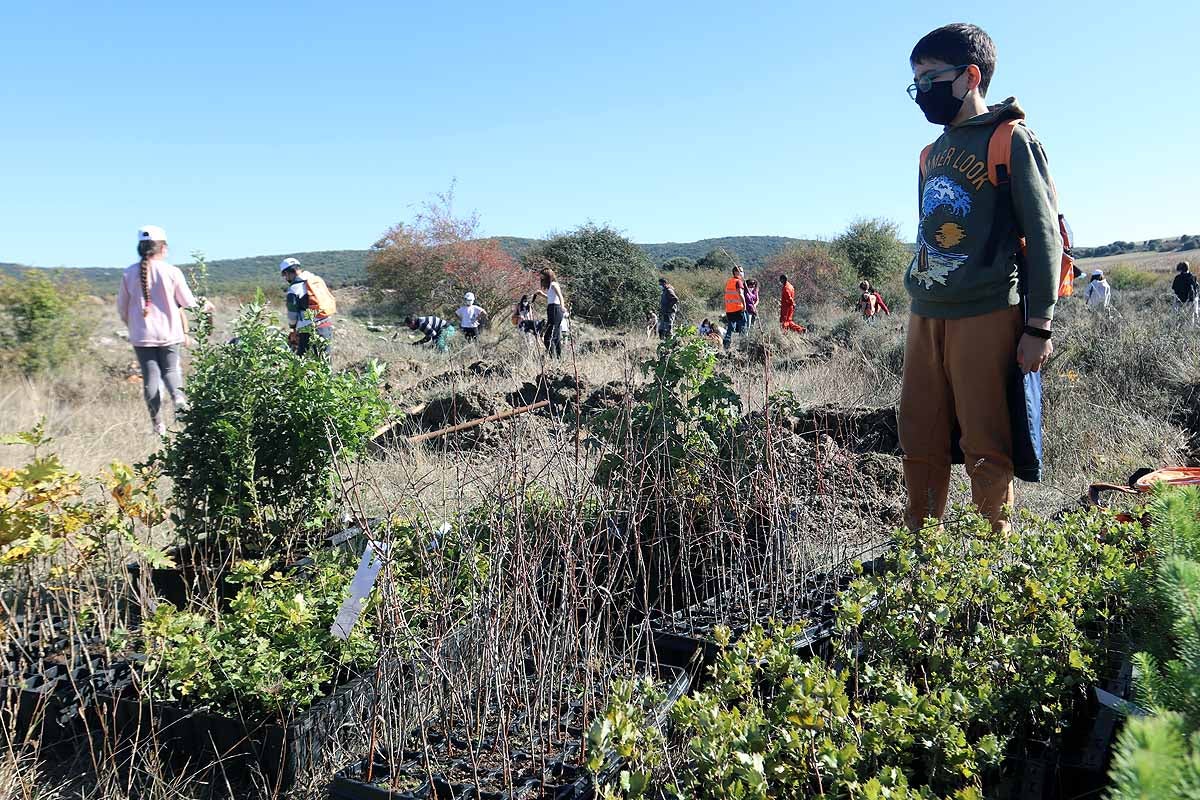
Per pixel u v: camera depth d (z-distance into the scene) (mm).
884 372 10047
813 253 33250
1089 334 9781
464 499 4289
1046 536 3156
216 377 4273
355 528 4449
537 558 3037
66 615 3643
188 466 4184
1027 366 3578
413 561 3514
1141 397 7750
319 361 4527
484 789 2402
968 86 3697
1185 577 1736
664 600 3797
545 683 2844
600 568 3740
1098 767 2252
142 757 2775
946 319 3756
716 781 1805
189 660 2895
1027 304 3564
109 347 13367
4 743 2961
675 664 3312
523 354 12422
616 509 3645
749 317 16844
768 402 4172
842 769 1809
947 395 3938
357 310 29484
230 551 4035
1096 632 2850
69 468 5469
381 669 2795
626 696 2074
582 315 26172
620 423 4070
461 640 2965
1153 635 2426
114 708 2918
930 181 3814
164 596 4062
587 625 2896
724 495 3963
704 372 4164
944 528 3256
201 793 2773
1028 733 2492
